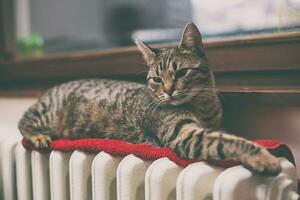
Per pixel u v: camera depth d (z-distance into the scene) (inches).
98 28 61.8
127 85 42.2
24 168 41.4
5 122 61.7
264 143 31.9
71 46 63.7
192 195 28.9
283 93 34.2
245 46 39.8
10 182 43.8
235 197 27.1
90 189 36.7
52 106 44.1
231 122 40.4
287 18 41.4
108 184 34.5
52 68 56.7
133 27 58.5
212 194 29.7
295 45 36.5
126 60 47.9
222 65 41.6
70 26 63.9
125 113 39.9
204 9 48.9
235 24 46.7
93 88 43.4
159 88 36.0
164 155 32.4
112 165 34.6
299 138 36.2
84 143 36.3
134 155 33.6
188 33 35.6
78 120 42.7
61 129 43.9
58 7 64.8
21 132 42.0
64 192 38.1
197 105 36.2
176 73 35.1
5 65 63.4
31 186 42.5
